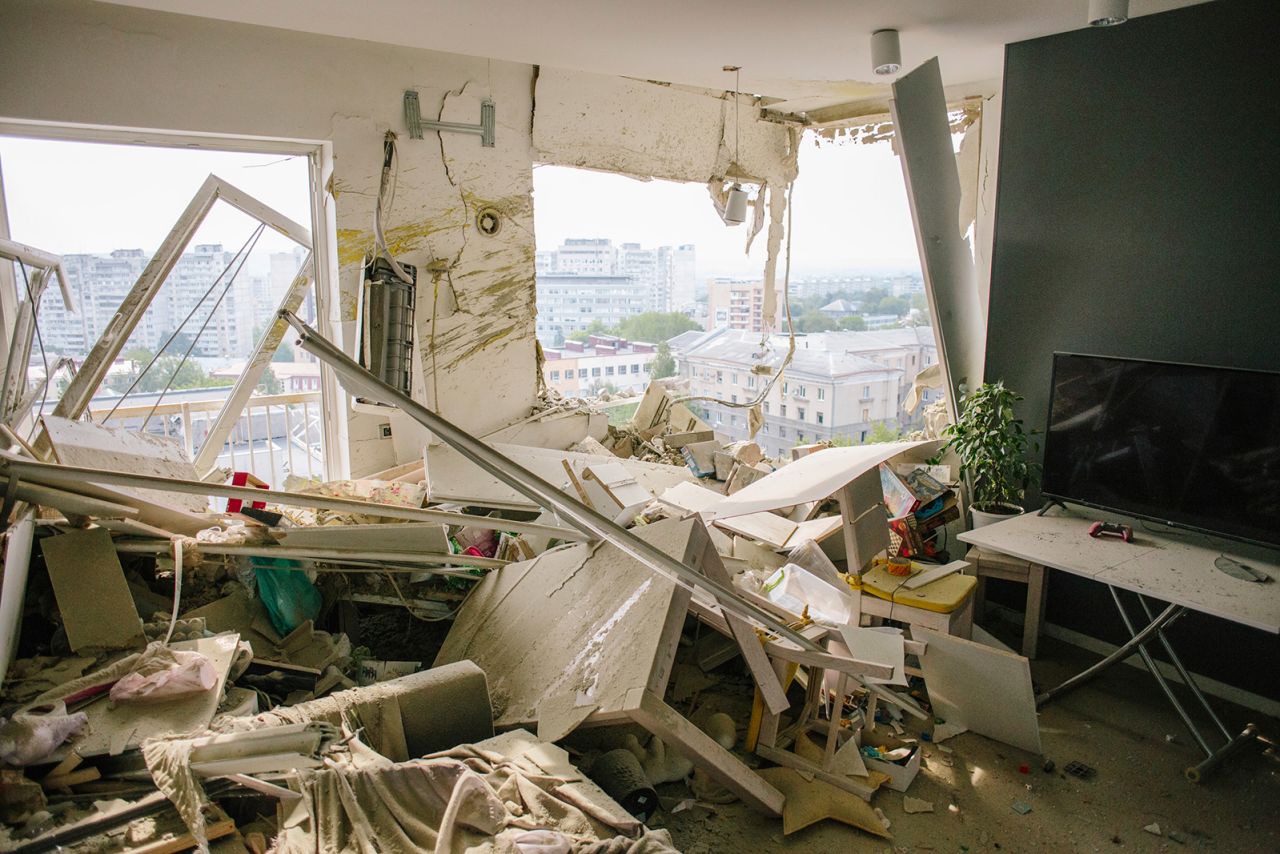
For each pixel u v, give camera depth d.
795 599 3.25
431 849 1.81
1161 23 3.25
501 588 3.30
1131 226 3.47
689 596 2.55
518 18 2.92
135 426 3.91
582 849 1.80
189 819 1.70
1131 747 3.08
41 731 1.89
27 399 3.24
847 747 2.85
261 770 1.76
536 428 4.97
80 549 2.60
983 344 4.54
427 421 2.12
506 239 4.74
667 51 3.59
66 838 1.71
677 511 3.86
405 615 3.57
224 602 3.03
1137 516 3.35
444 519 2.83
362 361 3.90
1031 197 3.81
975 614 3.97
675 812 2.64
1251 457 2.98
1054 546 3.28
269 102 3.85
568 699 2.48
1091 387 3.44
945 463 4.79
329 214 4.22
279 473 4.42
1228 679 3.37
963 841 2.58
